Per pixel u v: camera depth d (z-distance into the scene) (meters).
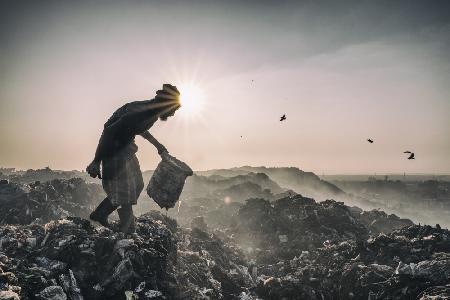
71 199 22.59
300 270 14.89
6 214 17.12
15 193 18.92
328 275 13.25
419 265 11.12
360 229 21.70
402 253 13.66
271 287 12.12
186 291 9.50
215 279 12.23
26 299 7.22
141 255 8.99
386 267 12.56
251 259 18.05
